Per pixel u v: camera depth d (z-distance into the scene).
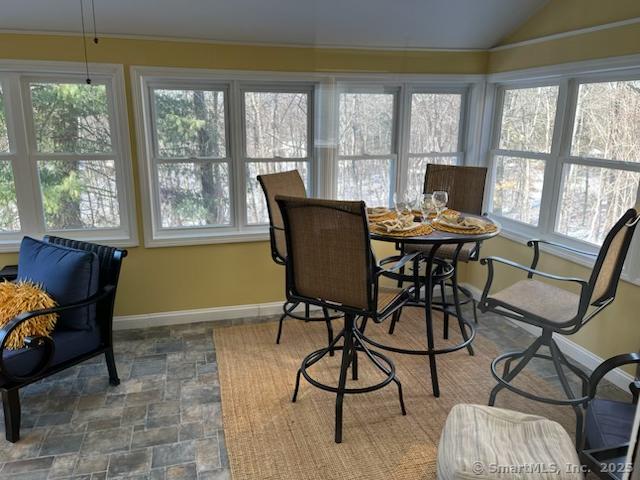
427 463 2.13
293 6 2.93
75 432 2.33
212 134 3.48
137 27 2.97
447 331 3.30
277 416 2.46
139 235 3.37
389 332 3.41
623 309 2.69
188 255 3.49
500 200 3.88
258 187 3.65
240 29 3.10
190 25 3.01
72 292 2.47
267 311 3.75
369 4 2.99
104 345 2.68
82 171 3.28
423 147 3.92
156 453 2.19
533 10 3.21
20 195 3.19
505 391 2.68
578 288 3.01
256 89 3.47
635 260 2.60
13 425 2.24
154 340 3.30
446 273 2.97
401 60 3.59
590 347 2.94
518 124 3.62
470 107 3.89
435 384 2.62
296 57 3.38
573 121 3.11
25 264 2.65
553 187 3.24
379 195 3.93
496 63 3.67
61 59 2.96
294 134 3.64
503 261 2.43
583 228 3.07
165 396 2.64
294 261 2.27
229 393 2.66
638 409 0.83
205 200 3.58
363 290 2.11
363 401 2.59
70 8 2.74
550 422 1.82
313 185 3.77
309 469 2.09
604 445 1.70
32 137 3.15
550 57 3.13
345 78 3.52
